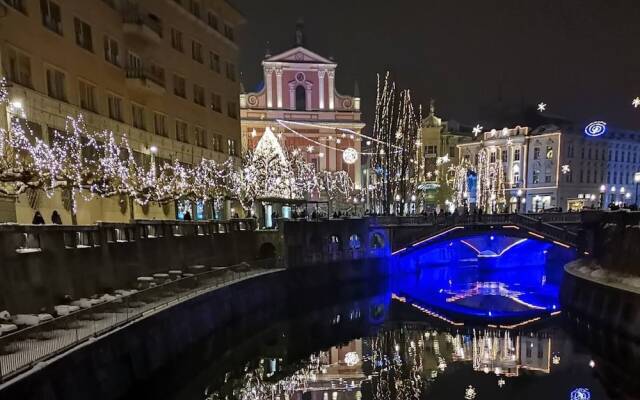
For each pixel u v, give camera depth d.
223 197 42.41
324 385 26.14
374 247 55.22
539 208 82.56
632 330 29.02
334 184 69.62
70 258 21.23
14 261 17.98
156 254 29.20
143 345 19.88
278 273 40.62
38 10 27.42
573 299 38.97
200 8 45.75
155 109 39.19
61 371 14.27
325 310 44.62
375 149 77.12
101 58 33.12
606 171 86.06
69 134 29.42
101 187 25.22
